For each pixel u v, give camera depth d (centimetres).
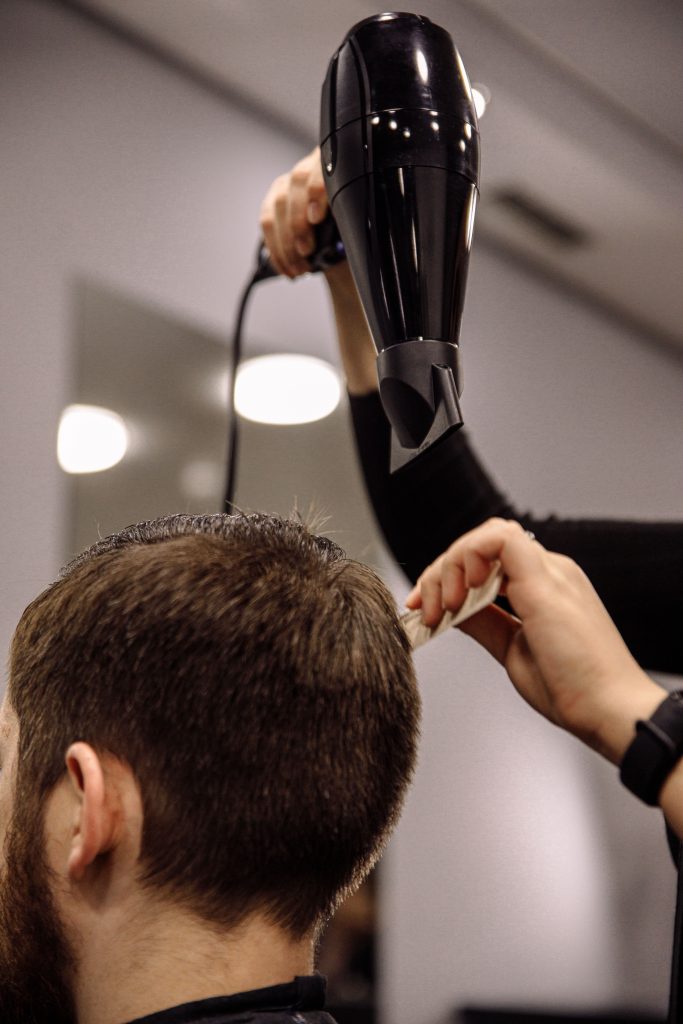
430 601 73
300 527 79
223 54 288
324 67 291
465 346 349
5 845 74
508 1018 297
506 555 69
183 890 69
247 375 280
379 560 284
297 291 297
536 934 319
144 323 262
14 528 226
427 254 67
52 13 263
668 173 341
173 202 278
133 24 277
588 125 319
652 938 348
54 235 250
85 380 246
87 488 239
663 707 63
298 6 272
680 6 276
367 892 282
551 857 329
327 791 71
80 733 71
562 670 67
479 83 297
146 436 253
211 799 69
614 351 404
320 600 74
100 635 71
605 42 296
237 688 70
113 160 267
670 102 322
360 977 275
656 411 416
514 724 331
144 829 69
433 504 95
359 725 73
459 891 302
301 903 71
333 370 298
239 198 294
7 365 233
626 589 87
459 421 63
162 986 68
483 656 329
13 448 229
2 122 247
